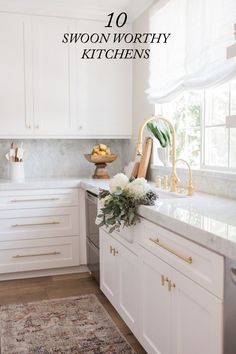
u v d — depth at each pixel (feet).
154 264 6.03
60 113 11.58
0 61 10.93
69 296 9.62
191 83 8.04
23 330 7.82
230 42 6.67
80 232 11.31
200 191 8.39
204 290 4.58
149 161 11.01
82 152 13.21
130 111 12.30
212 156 8.41
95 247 10.09
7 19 10.89
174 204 6.47
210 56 7.25
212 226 4.63
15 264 10.82
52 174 12.92
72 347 7.16
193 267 4.83
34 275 11.22
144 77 11.23
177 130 9.96
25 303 9.18
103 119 12.02
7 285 10.50
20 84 11.15
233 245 3.87
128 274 7.32
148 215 6.04
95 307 8.91
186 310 5.07
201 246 4.60
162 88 9.52
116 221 6.93
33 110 11.33
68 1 10.82
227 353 4.29
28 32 11.08
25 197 10.72
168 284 5.55
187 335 5.06
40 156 12.76
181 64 8.64
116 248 7.96
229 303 4.24
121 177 6.87
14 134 11.23
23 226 10.80
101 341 7.38
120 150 13.47
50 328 7.90
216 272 4.30
